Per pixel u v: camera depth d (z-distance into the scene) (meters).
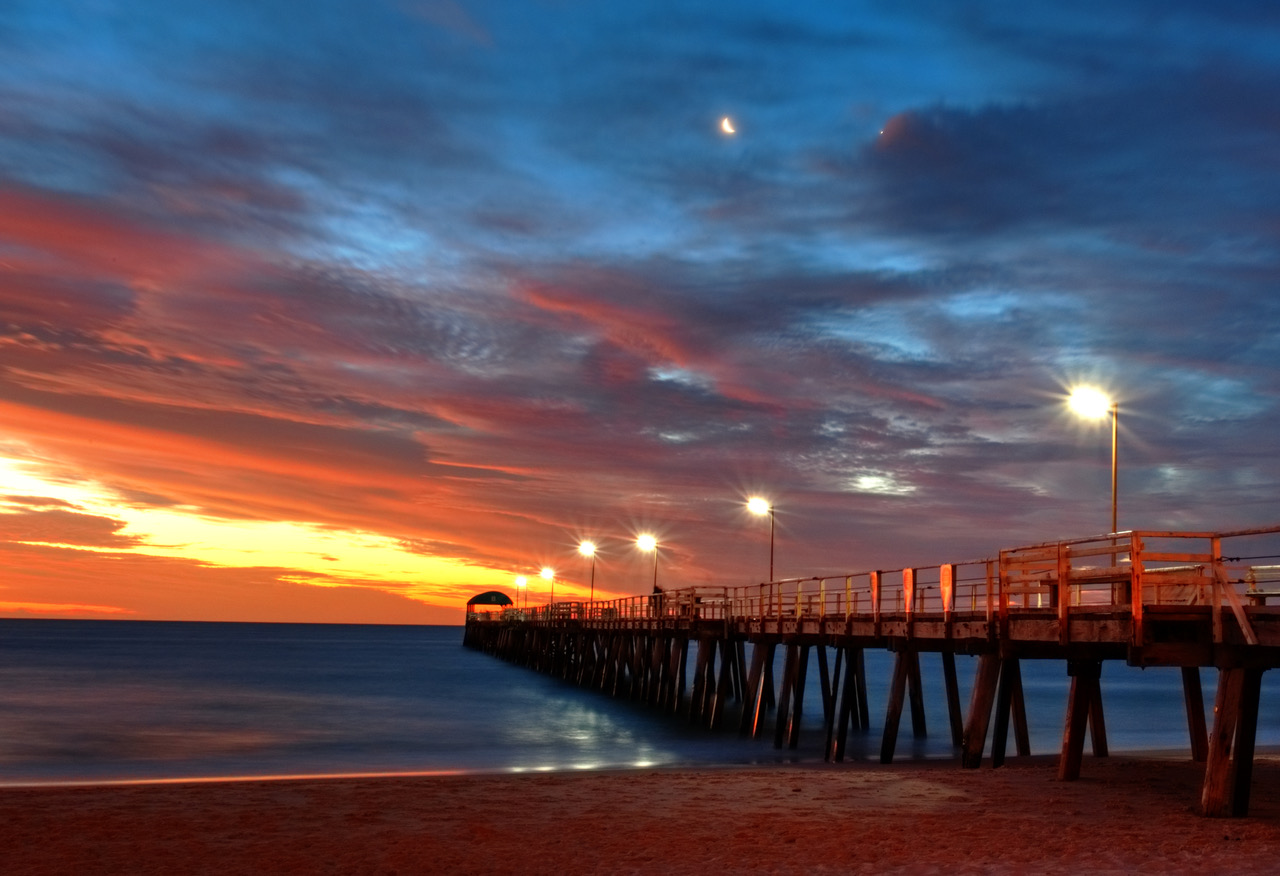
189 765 29.08
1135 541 14.05
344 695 56.47
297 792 18.59
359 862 13.05
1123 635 14.36
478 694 57.28
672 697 45.03
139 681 68.44
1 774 27.17
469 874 12.39
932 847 12.99
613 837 14.32
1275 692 73.31
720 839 14.00
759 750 31.14
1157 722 42.41
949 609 20.28
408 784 19.55
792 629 30.59
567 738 35.66
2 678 71.00
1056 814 14.91
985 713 19.78
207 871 12.66
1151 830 13.33
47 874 12.58
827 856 12.74
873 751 30.64
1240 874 10.85
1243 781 13.86
